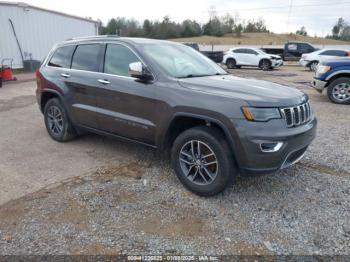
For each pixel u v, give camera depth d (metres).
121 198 3.45
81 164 4.38
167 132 3.66
